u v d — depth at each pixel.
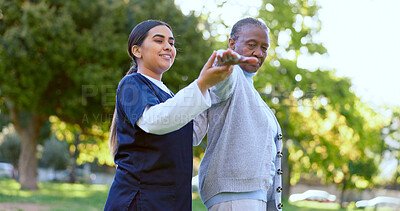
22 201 12.53
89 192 20.27
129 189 2.17
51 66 15.43
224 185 2.46
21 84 15.38
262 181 2.49
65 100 16.44
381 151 27.16
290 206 16.48
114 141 2.47
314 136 22.58
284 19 18.16
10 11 15.00
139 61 2.41
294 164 26.08
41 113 17.81
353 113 20.98
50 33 14.98
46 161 37.31
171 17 15.67
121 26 16.12
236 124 2.49
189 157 2.31
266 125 2.56
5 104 19.95
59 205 12.10
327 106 20.11
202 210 11.33
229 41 2.75
